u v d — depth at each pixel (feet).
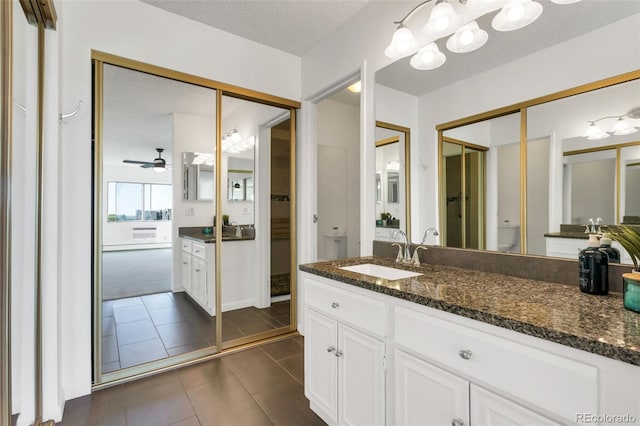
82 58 6.14
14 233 4.23
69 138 5.96
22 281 4.56
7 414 3.65
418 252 6.10
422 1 5.87
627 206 3.63
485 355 2.94
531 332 2.57
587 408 2.31
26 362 4.73
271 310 10.46
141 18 6.84
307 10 7.20
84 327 6.08
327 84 8.30
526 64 4.59
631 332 2.39
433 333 3.43
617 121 3.74
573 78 4.12
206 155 9.00
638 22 3.59
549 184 4.34
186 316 9.25
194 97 8.37
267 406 5.76
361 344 4.38
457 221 5.48
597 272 3.55
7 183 3.64
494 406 2.86
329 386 5.00
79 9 6.15
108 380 6.54
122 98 7.55
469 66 5.27
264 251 10.32
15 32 4.22
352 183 14.01
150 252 9.24
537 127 4.47
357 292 4.51
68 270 5.94
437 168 5.80
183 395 6.11
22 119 4.48
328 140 13.14
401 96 6.37
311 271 5.38
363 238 7.29
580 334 2.35
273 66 8.85
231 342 8.43
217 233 8.21
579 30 4.07
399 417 3.83
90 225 6.15
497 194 4.92
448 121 5.59
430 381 3.45
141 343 8.19
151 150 8.68
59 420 5.30
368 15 7.01
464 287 3.95
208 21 7.58
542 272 4.35
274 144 10.14
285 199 10.25
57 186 5.34
